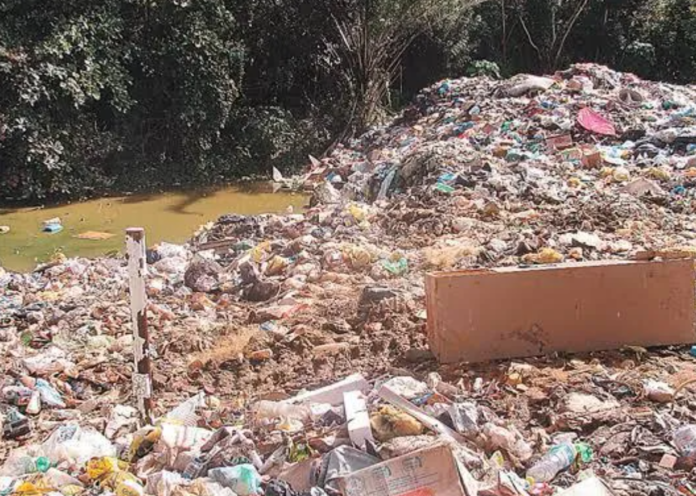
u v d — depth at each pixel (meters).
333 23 18.53
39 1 14.59
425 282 5.38
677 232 8.60
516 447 4.02
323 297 7.01
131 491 3.59
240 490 3.61
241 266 8.05
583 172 11.65
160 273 8.60
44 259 10.95
